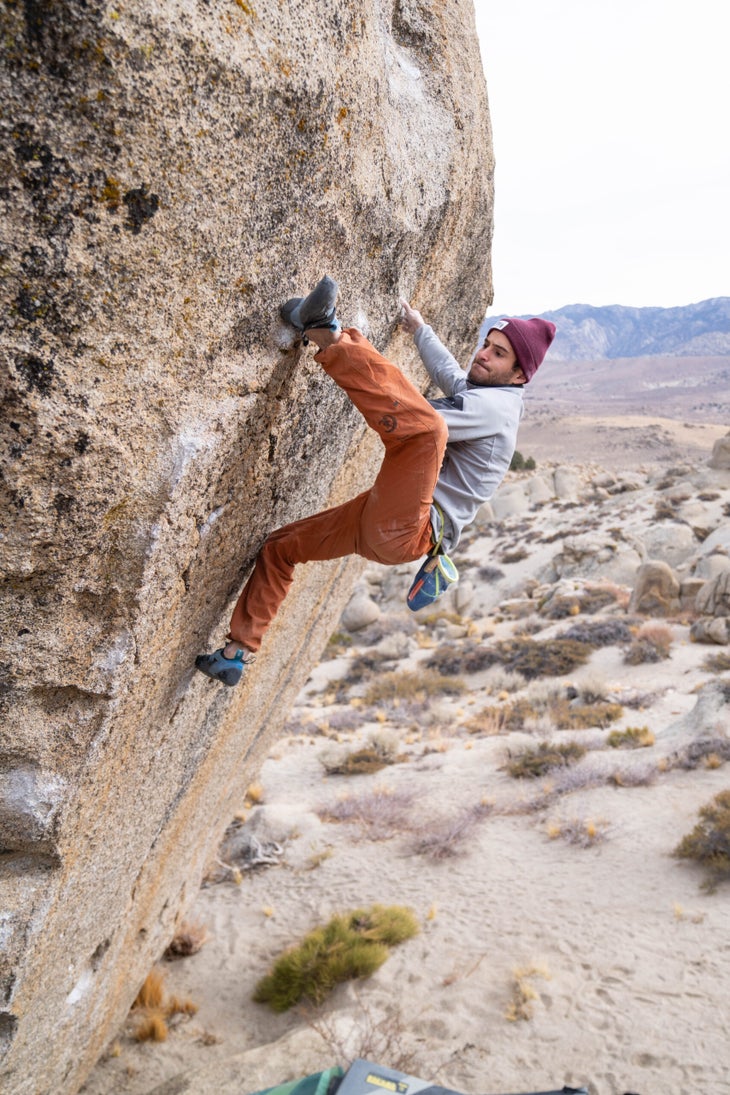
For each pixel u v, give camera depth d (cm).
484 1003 762
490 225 393
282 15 171
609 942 843
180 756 388
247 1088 597
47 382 161
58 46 133
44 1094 471
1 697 210
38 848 262
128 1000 675
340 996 812
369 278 268
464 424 270
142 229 160
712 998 724
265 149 178
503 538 4066
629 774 1280
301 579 459
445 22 304
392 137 242
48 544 183
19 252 146
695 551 3195
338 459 355
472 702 2138
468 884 1051
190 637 287
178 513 209
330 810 1377
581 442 13950
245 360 212
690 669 2064
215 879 1155
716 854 956
